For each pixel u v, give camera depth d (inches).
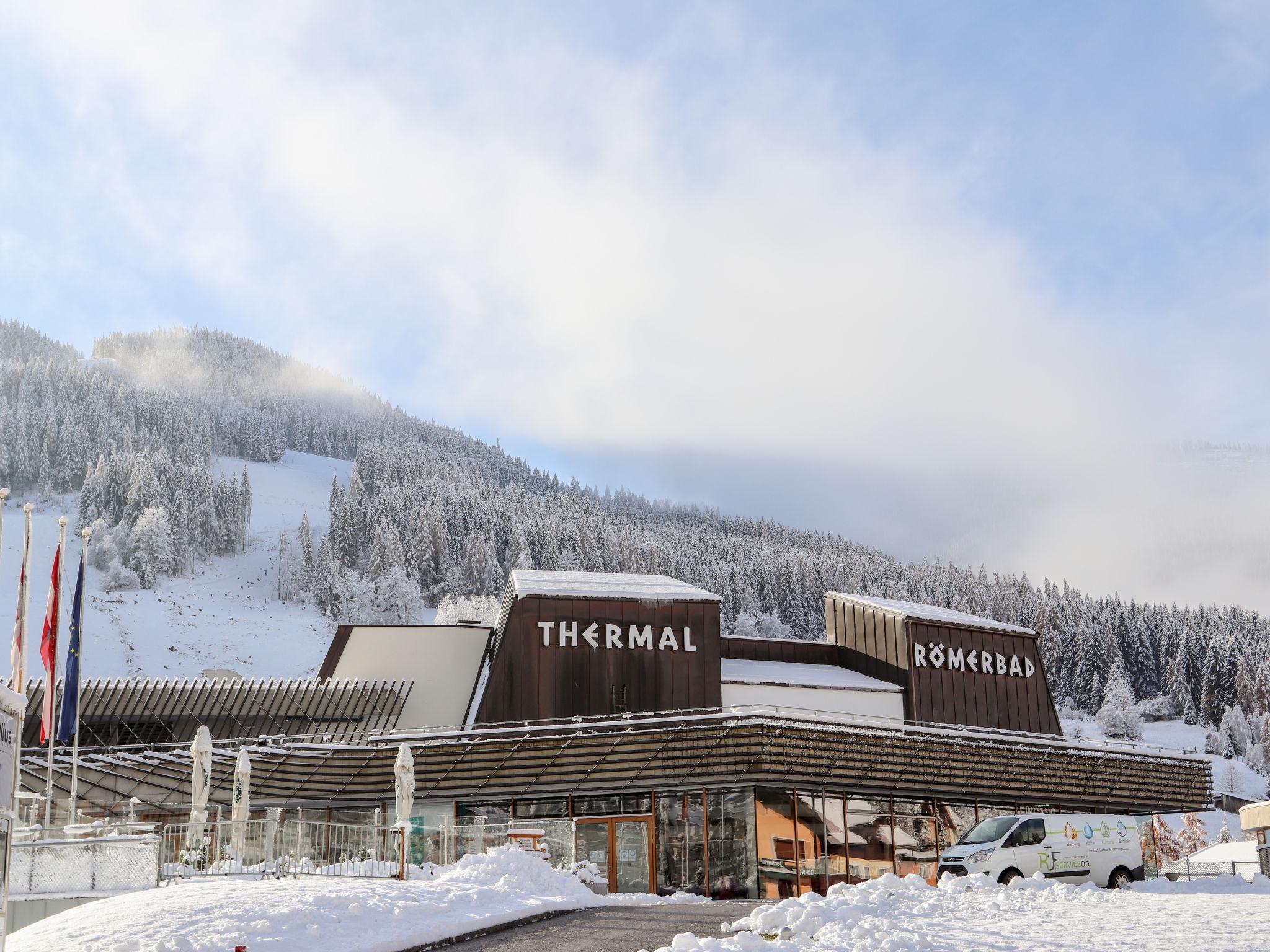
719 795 1471.5
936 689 1888.5
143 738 1788.9
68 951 517.7
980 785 1595.7
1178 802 1796.3
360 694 1851.6
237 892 663.8
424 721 1888.5
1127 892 748.6
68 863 807.1
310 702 1828.2
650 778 1486.2
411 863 1028.5
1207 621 7194.9
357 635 1934.1
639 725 1526.8
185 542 7751.0
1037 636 2039.9
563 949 578.9
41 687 1737.2
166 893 678.5
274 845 944.3
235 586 7706.7
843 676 1957.4
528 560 7869.1
